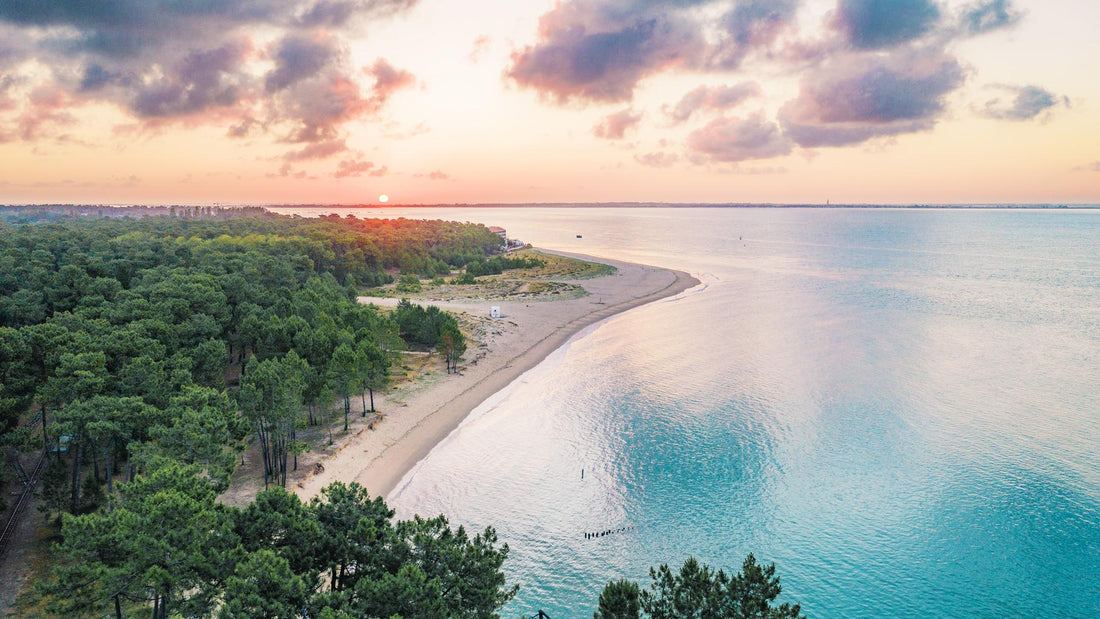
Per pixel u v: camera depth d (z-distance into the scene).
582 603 51.22
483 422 88.31
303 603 33.66
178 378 67.69
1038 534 59.75
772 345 128.00
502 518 63.56
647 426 86.56
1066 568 54.78
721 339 134.00
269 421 68.31
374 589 33.69
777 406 93.25
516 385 104.75
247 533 38.53
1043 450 77.19
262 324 94.88
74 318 81.56
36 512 57.19
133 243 158.12
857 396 96.94
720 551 58.28
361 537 39.41
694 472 73.19
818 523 62.47
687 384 103.88
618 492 68.81
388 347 109.56
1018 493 67.19
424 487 69.69
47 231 176.12
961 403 93.38
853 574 54.72
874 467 73.62
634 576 54.66
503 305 173.62
